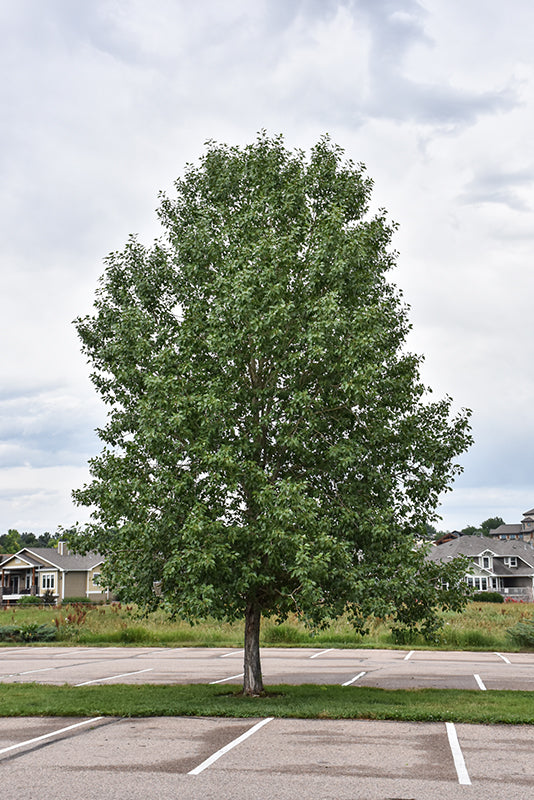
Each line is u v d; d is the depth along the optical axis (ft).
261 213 46.11
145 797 22.50
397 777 24.91
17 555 224.12
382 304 44.34
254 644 45.57
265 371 44.57
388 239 48.16
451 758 27.63
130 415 44.80
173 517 38.99
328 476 42.45
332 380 41.73
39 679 57.57
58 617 130.21
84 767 26.35
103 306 47.96
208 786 23.80
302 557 35.19
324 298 39.75
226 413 40.11
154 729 33.58
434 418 46.42
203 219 46.73
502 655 80.33
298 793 22.97
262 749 29.22
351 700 42.11
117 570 41.34
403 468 43.91
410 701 41.70
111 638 102.47
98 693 45.96
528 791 23.22
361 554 41.88
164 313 47.57
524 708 38.55
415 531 43.11
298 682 54.75
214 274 45.19
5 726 34.63
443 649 87.45
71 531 44.09
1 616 140.05
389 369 45.24
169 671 63.46
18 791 23.24
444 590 43.27
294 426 40.98
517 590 244.42
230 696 44.32
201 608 36.32
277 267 42.37
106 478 43.65
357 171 49.37
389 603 39.78
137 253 49.55
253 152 48.75
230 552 37.63
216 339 40.93
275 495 37.91
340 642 95.45
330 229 42.68
